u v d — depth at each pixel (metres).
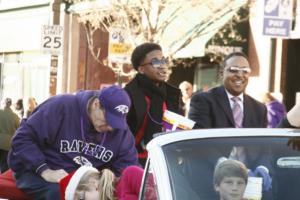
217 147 5.38
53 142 7.26
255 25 21.97
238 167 5.20
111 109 6.97
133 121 8.66
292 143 5.46
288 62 21.22
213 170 5.20
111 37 19.50
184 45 22.03
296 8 20.41
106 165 7.35
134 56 8.84
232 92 8.64
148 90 8.73
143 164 8.66
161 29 21.70
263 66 21.67
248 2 21.48
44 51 22.95
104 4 23.41
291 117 6.99
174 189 4.98
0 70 37.16
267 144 5.45
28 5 34.59
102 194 6.10
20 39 35.34
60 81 31.64
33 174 7.22
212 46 21.98
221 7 21.91
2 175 7.69
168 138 5.45
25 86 34.88
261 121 8.80
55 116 7.20
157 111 8.70
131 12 21.69
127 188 6.04
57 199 6.91
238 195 5.17
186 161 5.24
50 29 22.98
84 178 6.13
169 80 25.02
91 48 28.81
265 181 5.25
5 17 36.66
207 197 5.07
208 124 8.51
